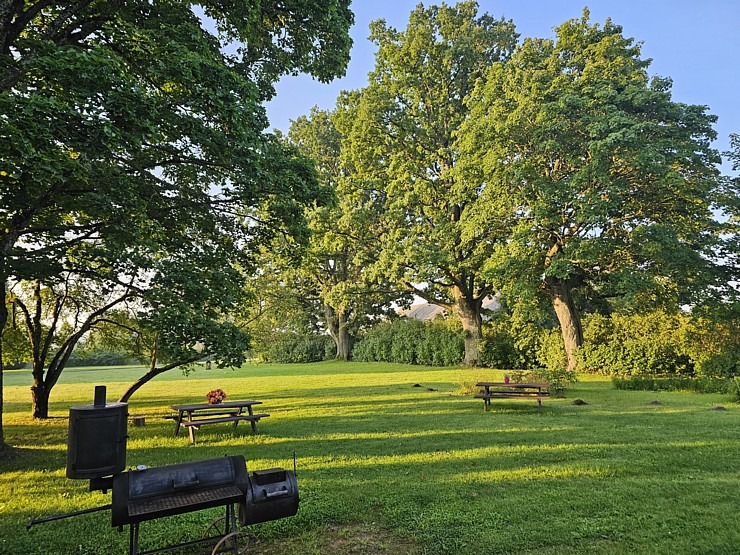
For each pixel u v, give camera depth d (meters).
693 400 13.69
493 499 5.25
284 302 28.58
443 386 18.94
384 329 39.81
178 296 8.67
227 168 9.17
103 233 8.87
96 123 6.29
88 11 8.97
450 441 8.39
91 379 31.34
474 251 24.80
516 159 21.59
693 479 5.91
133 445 8.89
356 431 9.61
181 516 4.96
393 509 4.98
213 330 8.64
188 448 8.54
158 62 7.64
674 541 4.10
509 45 29.44
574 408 12.36
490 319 33.94
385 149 28.20
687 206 20.59
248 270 12.30
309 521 4.70
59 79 6.48
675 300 20.58
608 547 4.02
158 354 11.91
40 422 12.53
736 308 18.28
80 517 5.11
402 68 28.62
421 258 24.86
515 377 16.53
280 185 9.64
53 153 6.00
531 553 3.96
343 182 28.44
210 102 8.02
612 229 21.52
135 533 3.48
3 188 7.13
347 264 40.75
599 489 5.54
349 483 5.93
